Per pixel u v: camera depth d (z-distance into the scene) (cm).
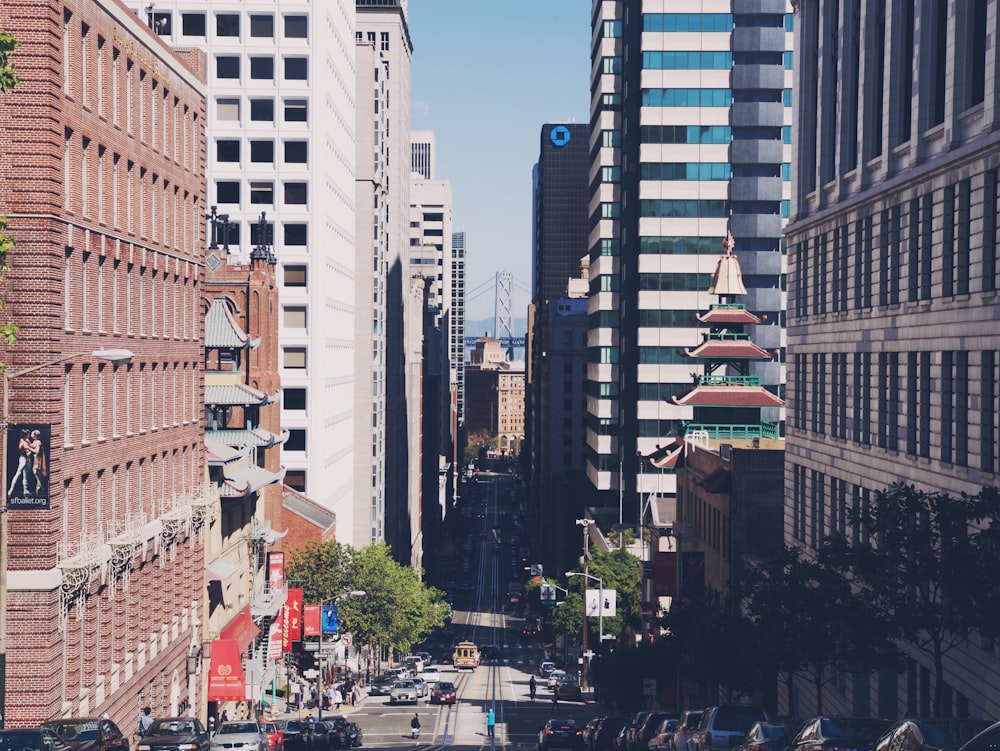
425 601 13338
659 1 16312
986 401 4353
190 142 6575
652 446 16662
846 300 6306
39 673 4381
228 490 7675
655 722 5275
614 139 17825
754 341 16300
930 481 4916
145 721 4969
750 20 16312
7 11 4359
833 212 6400
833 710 6172
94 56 4922
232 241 12775
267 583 9644
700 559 9019
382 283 18075
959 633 4175
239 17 12631
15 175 4394
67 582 4516
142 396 5703
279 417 11194
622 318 17688
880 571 3631
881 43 5909
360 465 16562
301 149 12744
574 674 14688
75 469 4700
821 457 6625
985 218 4366
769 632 4600
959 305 4619
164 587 6084
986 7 4494
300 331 12838
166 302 6116
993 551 3422
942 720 2125
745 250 16375
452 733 9206
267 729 5750
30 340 4400
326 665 11481
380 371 17750
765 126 16338
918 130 5131
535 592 19475
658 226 16500
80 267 4788
